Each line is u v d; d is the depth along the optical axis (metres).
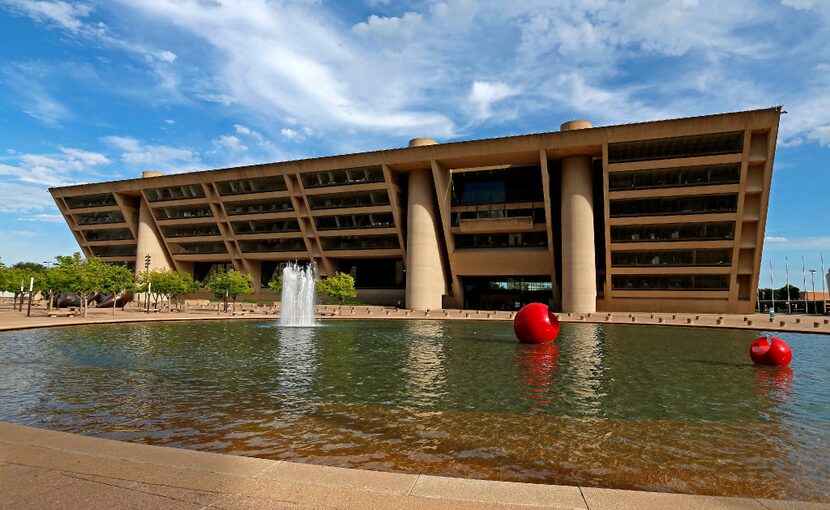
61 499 4.56
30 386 13.00
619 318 45.59
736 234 50.88
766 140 47.56
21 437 6.32
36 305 69.12
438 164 57.91
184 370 15.66
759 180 49.38
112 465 5.42
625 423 9.66
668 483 6.64
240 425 9.33
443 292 63.38
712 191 50.22
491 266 60.69
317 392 12.36
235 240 72.00
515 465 7.27
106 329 31.08
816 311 72.44
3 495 4.62
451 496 4.73
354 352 20.30
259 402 11.24
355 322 40.47
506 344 23.53
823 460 7.62
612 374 15.30
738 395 12.37
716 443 8.43
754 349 17.78
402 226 63.66
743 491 6.41
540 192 59.75
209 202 70.94
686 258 54.25
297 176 63.97
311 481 5.06
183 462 5.54
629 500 4.70
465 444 8.25
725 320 43.19
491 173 61.31
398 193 62.56
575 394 12.29
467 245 62.22
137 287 55.28
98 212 80.38
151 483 4.96
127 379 14.05
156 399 11.51
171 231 76.69
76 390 12.51
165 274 57.56
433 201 60.88
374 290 68.25
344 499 4.64
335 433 8.83
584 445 8.24
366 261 70.56
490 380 14.09
